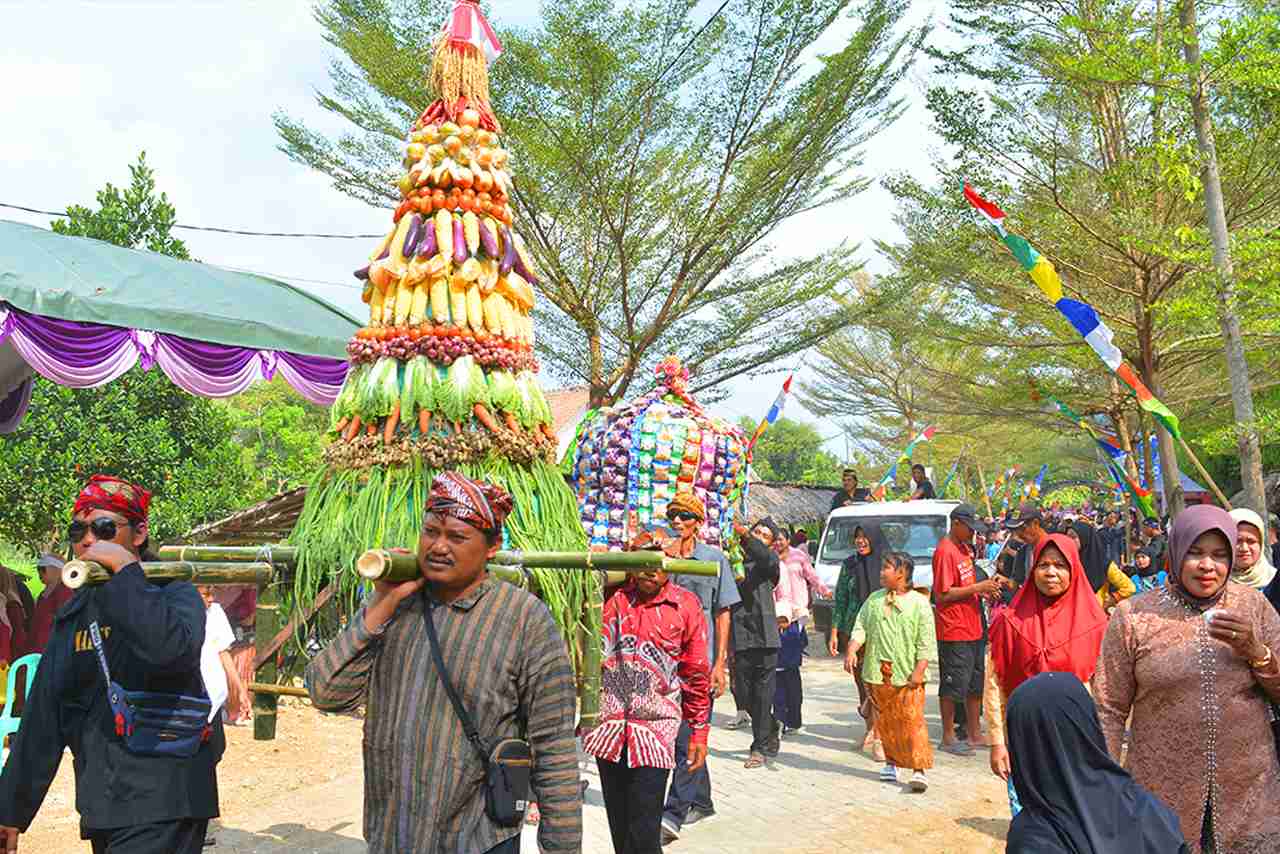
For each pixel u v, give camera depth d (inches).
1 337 299.0
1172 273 659.4
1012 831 109.7
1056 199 658.8
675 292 742.5
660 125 677.3
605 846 239.8
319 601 181.3
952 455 1705.2
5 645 305.1
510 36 637.3
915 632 290.2
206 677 148.6
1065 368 870.4
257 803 263.7
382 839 108.2
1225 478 1127.6
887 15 657.0
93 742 138.3
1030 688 110.7
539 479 199.0
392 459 190.4
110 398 641.0
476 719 108.0
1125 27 497.0
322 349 381.7
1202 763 149.3
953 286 802.8
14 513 607.8
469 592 111.7
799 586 378.9
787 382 466.6
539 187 690.8
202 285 374.9
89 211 690.8
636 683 190.5
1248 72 457.7
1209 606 153.6
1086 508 1411.2
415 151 205.8
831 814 268.5
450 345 195.2
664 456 294.7
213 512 657.6
